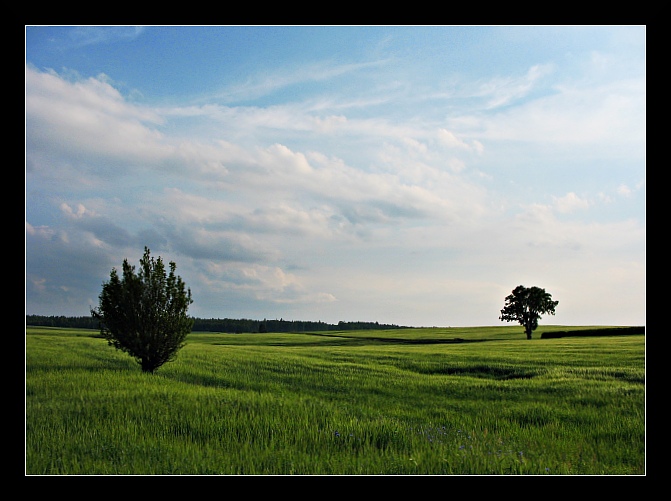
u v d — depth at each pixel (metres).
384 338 92.38
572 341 59.88
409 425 14.45
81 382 21.50
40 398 17.06
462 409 18.61
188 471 9.59
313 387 24.41
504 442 12.96
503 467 10.06
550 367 32.25
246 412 15.14
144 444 11.27
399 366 35.56
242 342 83.62
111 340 27.45
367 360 39.41
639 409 18.14
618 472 10.44
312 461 10.30
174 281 27.38
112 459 10.29
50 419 13.70
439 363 36.59
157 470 9.64
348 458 10.41
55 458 10.31
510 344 58.62
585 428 15.31
